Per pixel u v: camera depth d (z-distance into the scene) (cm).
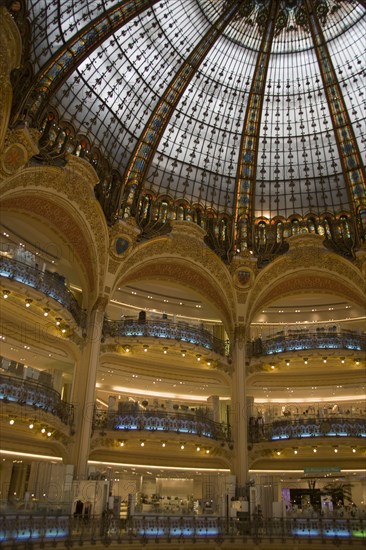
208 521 2098
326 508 2500
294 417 2961
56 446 2334
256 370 3070
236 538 2070
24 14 2133
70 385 2884
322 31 2870
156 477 3158
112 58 2667
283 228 3341
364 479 2823
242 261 3203
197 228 3145
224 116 3131
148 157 3030
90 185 2698
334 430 2692
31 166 2400
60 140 2619
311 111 3130
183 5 2688
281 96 3125
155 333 2853
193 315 3497
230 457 2758
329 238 3269
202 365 3031
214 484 2872
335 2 2753
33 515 1584
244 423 2838
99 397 3156
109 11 2456
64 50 2425
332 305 3569
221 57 2952
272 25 2873
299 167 3294
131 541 1862
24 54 2233
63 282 2686
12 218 2627
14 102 2261
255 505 2384
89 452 2412
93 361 2609
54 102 2548
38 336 2481
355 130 3112
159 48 2789
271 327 3569
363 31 2791
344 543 2016
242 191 3291
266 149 3275
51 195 2572
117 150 2958
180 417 2658
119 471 2883
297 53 2977
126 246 2916
